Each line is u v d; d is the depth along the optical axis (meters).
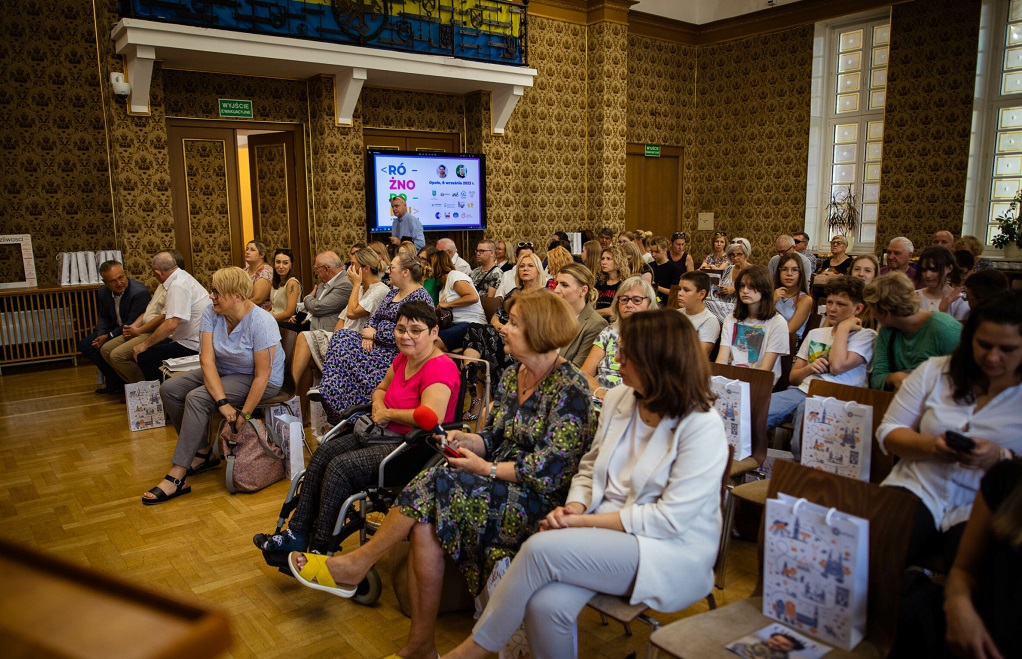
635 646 2.34
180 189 7.57
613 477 2.00
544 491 2.13
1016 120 8.70
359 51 7.52
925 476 2.00
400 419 2.71
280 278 5.71
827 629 1.60
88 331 6.87
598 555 1.78
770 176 11.09
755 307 3.60
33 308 6.64
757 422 2.85
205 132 7.68
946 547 1.90
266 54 6.94
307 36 7.27
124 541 3.17
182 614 0.42
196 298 4.94
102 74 7.02
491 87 9.02
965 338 1.93
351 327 4.64
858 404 2.37
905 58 9.27
